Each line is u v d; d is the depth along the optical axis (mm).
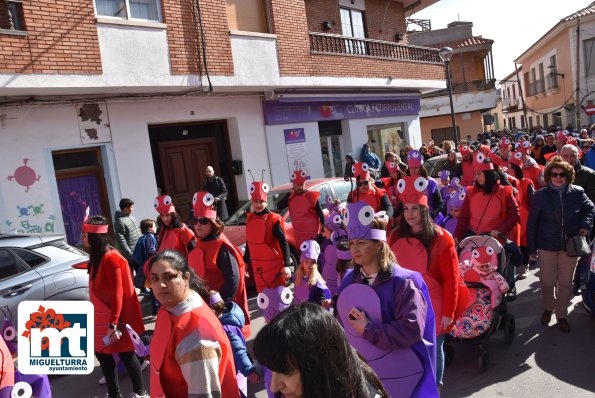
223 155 14148
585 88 33562
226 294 4746
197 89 11734
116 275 4602
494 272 5164
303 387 1672
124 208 8789
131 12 10555
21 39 8750
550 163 5723
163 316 2781
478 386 4797
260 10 13453
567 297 5820
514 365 5152
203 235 4875
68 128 10438
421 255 3869
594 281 5922
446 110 36031
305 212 7730
